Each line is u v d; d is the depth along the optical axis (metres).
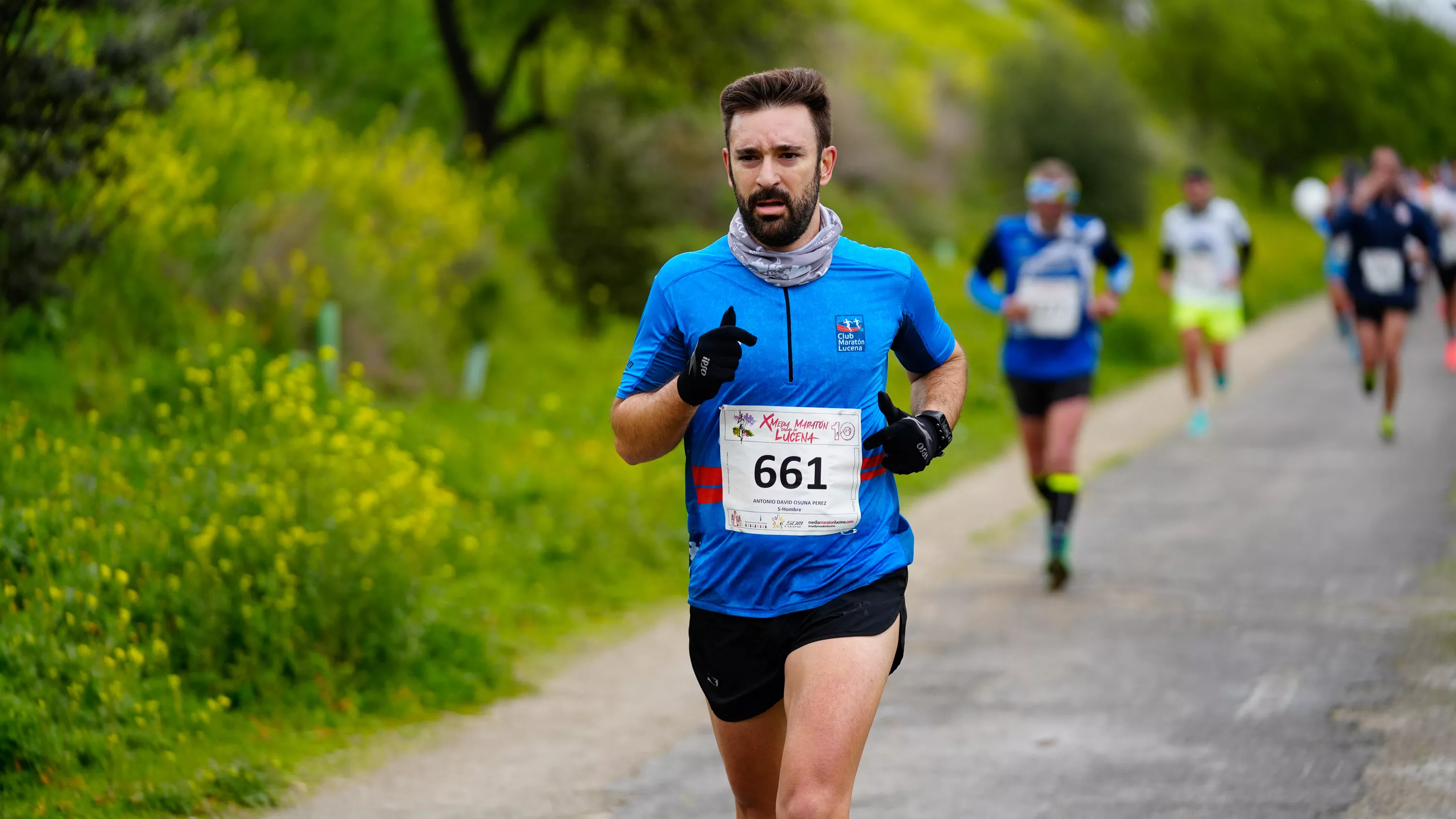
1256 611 17.78
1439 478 26.31
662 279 8.30
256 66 35.47
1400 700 13.95
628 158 33.88
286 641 14.15
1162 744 12.88
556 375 28.69
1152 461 29.73
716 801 11.81
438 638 15.44
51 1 17.34
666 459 25.23
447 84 40.62
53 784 11.51
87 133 18.06
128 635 13.34
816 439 8.09
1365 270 30.06
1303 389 39.84
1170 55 107.31
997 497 26.58
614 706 14.63
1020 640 16.75
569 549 20.11
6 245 18.14
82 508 14.67
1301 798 11.40
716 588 8.26
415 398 24.69
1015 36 113.75
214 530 14.61
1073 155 67.12
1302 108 112.44
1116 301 20.11
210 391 18.56
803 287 8.16
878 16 98.38
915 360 8.75
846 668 7.80
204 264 23.69
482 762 12.84
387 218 28.23
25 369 19.05
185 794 11.32
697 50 37.53
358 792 11.98
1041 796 11.64
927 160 65.00
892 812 11.35
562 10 36.72
